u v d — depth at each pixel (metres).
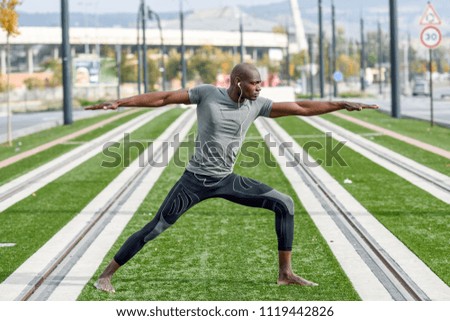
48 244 17.31
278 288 13.38
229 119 12.53
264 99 12.83
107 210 21.84
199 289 13.38
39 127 56.00
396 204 21.75
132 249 13.20
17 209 22.30
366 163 31.84
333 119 60.97
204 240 17.38
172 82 187.50
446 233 17.62
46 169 32.09
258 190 13.12
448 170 28.89
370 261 15.24
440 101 99.19
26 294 13.18
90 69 111.50
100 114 79.88
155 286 13.61
